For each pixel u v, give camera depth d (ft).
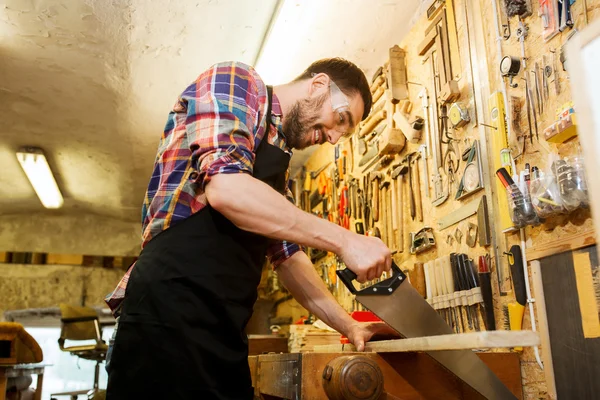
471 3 7.82
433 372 5.44
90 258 22.80
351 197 11.48
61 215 22.84
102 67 11.59
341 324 5.85
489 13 7.41
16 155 16.08
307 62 10.92
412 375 5.39
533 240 6.29
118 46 10.84
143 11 9.82
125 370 4.33
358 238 4.57
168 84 12.12
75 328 18.62
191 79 11.87
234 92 4.59
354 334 5.69
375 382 4.56
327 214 13.07
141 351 4.29
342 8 9.37
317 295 6.04
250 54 10.96
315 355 5.16
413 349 4.46
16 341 11.43
